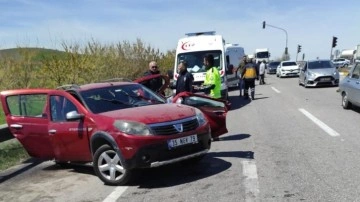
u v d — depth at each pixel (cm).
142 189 588
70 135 684
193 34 1855
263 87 2620
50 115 732
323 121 1087
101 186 623
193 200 517
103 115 641
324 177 574
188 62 1588
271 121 1148
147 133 584
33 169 773
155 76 989
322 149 751
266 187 545
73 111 661
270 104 1595
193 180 608
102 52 1864
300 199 492
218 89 995
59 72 1595
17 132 779
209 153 784
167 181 617
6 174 743
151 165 582
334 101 1577
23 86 1572
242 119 1230
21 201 578
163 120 600
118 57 2067
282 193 517
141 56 2386
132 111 641
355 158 670
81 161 690
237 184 568
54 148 726
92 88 721
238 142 871
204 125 645
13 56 1576
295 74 3775
